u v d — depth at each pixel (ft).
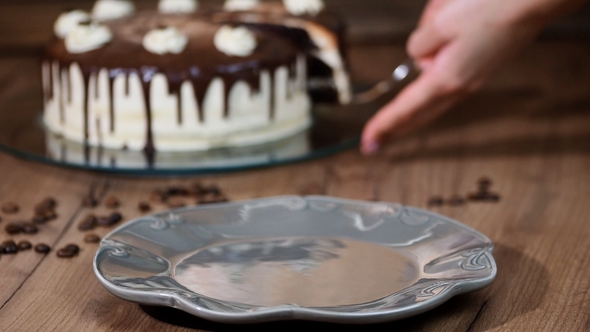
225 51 3.60
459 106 4.27
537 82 4.57
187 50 3.59
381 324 2.67
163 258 2.76
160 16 3.90
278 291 2.66
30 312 2.73
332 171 3.59
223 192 3.41
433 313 2.72
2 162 3.61
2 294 2.80
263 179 3.51
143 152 3.55
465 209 3.29
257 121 3.64
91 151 3.54
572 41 5.25
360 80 4.42
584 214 3.26
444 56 3.41
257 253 2.81
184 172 3.39
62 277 2.87
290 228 2.92
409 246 2.84
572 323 2.70
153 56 3.55
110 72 3.52
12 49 4.92
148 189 3.42
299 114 3.77
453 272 2.69
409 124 3.59
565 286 2.85
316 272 2.73
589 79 4.61
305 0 4.02
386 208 2.97
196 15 3.92
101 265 2.66
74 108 3.62
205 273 2.72
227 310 2.54
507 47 3.36
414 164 3.66
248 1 4.10
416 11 5.85
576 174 3.56
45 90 3.76
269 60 3.62
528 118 4.11
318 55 3.80
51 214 3.19
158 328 2.67
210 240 2.86
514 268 2.93
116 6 4.11
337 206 3.00
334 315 2.51
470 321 2.70
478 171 3.59
